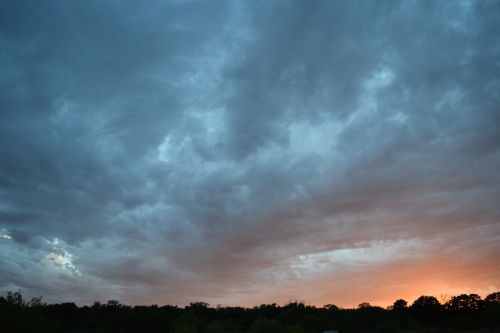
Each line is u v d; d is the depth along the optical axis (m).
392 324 69.25
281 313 77.75
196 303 88.00
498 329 65.50
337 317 73.06
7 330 32.50
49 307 67.31
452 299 88.88
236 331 60.44
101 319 64.38
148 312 51.88
